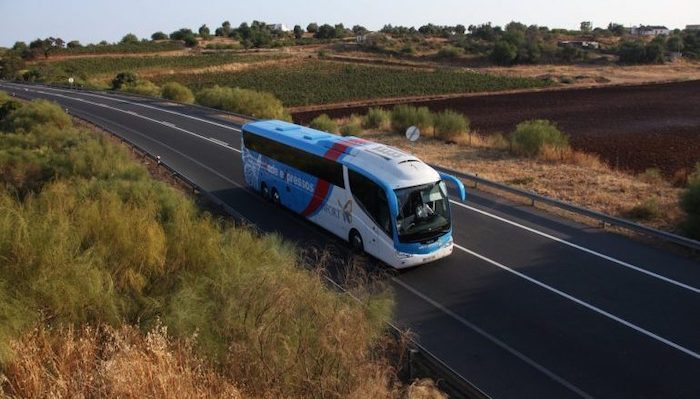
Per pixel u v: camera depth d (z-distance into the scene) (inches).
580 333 411.5
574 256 554.6
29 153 809.5
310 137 676.1
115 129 1321.4
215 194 792.9
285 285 306.7
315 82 3344.0
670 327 417.1
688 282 490.3
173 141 1171.3
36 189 697.6
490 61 4741.6
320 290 330.3
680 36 5792.3
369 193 534.6
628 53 4680.1
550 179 852.0
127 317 304.3
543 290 482.6
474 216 685.3
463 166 958.4
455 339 406.3
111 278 317.4
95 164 775.7
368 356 315.6
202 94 1865.2
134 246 354.0
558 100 2600.9
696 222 578.6
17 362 241.0
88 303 291.7
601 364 372.5
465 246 589.0
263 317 287.0
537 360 378.0
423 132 1290.6
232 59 4264.3
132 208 472.4
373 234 534.6
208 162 982.4
